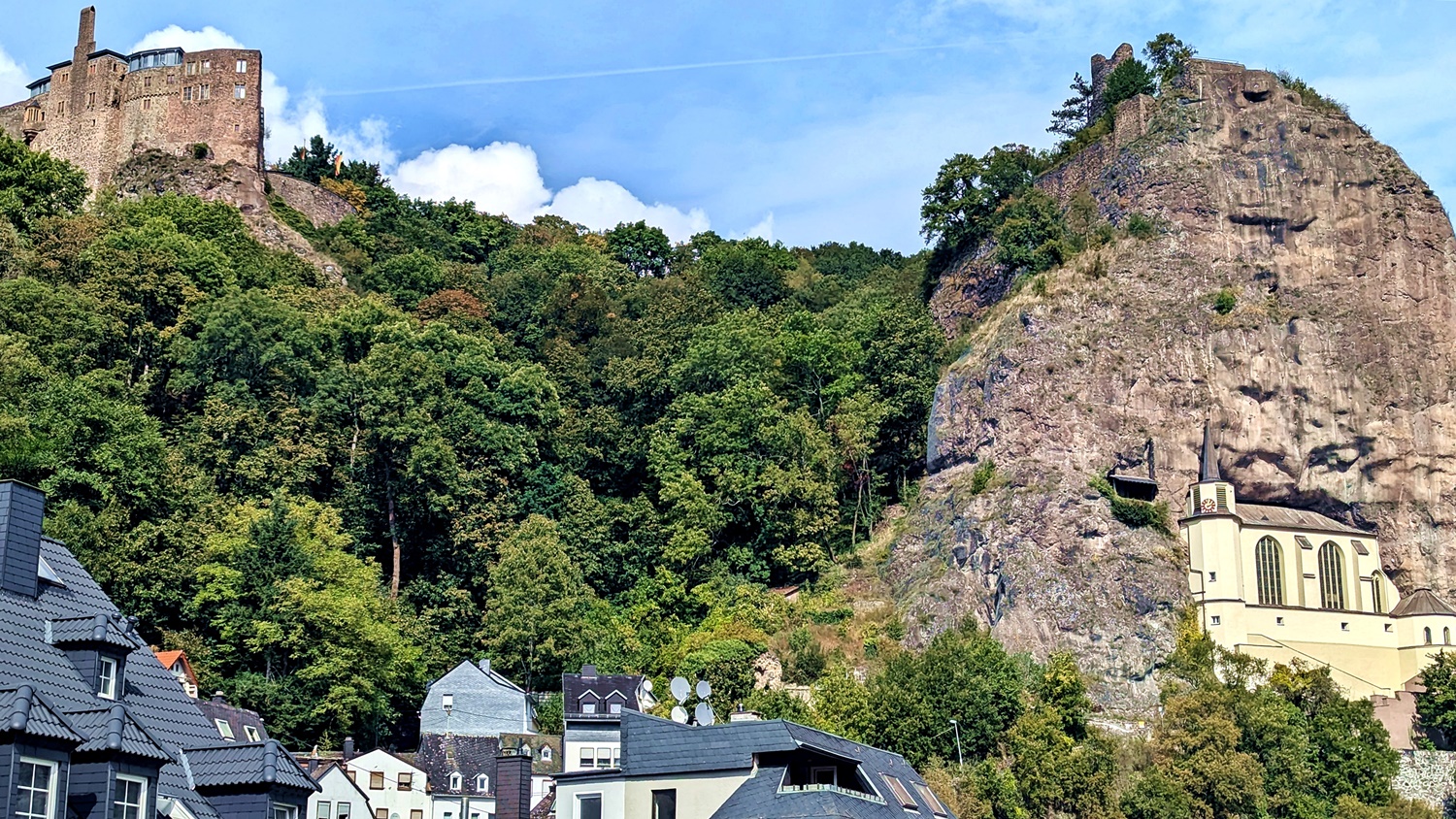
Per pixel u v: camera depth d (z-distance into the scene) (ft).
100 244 488.85
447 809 325.83
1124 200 536.01
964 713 361.30
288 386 462.19
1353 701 404.36
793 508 479.00
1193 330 485.15
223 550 363.76
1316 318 489.67
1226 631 424.87
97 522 339.98
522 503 468.75
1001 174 579.89
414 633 394.73
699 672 391.65
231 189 606.14
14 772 126.52
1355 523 469.16
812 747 190.49
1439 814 362.53
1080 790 338.13
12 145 547.08
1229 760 351.05
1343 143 523.29
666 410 534.37
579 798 193.98
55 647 149.89
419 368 457.68
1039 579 429.79
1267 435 471.62
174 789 149.89
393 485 439.63
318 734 350.84
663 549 466.70
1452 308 498.28
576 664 399.44
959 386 498.28
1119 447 466.70
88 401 369.91
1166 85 558.15
